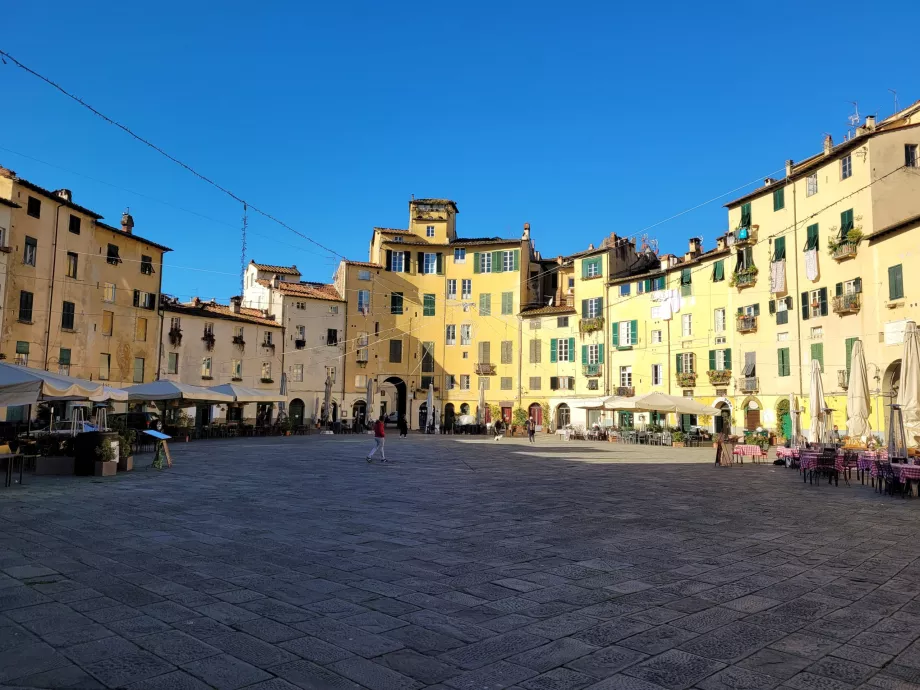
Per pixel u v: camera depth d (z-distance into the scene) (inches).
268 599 263.0
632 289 2190.0
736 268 1850.4
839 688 185.6
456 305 2554.1
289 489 621.6
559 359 2370.8
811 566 333.4
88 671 188.2
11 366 667.4
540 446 1535.4
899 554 363.6
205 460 947.3
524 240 2516.0
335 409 2272.4
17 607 245.0
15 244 1413.6
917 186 1443.2
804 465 782.5
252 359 2230.6
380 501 552.4
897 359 1317.7
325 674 190.5
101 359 1708.9
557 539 396.8
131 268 1831.9
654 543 387.5
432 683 186.2
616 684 187.2
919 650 215.9
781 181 1700.3
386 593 275.7
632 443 1791.3
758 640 224.2
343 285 2498.8
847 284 1481.3
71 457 713.0
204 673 188.9
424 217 2635.3
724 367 1871.3
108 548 348.5
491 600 268.1
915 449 829.2
